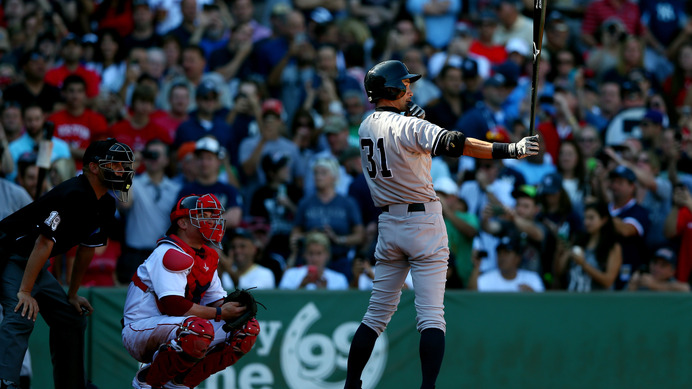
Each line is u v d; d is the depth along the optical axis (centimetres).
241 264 3216
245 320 2030
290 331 2945
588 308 2978
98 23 4997
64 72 4353
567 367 2962
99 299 2886
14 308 2042
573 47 5103
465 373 2959
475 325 2970
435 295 1959
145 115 3912
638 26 5262
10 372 1989
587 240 3300
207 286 2089
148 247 3394
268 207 3762
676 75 4706
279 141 4019
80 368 2262
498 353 2964
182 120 4138
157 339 1975
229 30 5122
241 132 4200
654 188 3638
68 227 2053
